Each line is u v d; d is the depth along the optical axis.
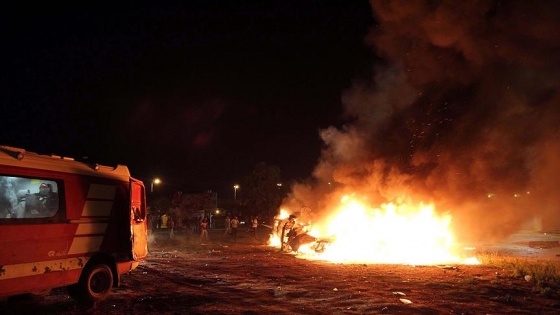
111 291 10.12
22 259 7.54
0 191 7.45
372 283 11.09
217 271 13.31
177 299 9.28
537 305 8.91
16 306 8.65
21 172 7.70
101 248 8.96
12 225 7.45
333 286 10.70
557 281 10.99
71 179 8.53
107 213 9.16
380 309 8.35
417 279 11.70
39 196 8.01
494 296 9.68
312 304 8.80
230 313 8.09
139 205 10.49
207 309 8.40
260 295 9.68
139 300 9.20
